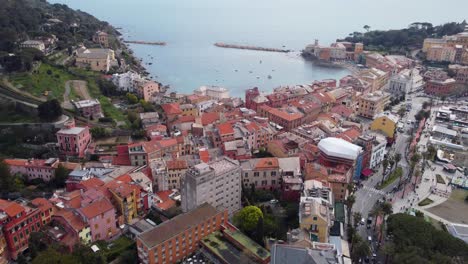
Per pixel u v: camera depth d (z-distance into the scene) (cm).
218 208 17525
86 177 18725
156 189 19900
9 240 14312
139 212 17662
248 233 16025
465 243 14812
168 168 19838
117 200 16688
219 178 17050
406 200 19838
